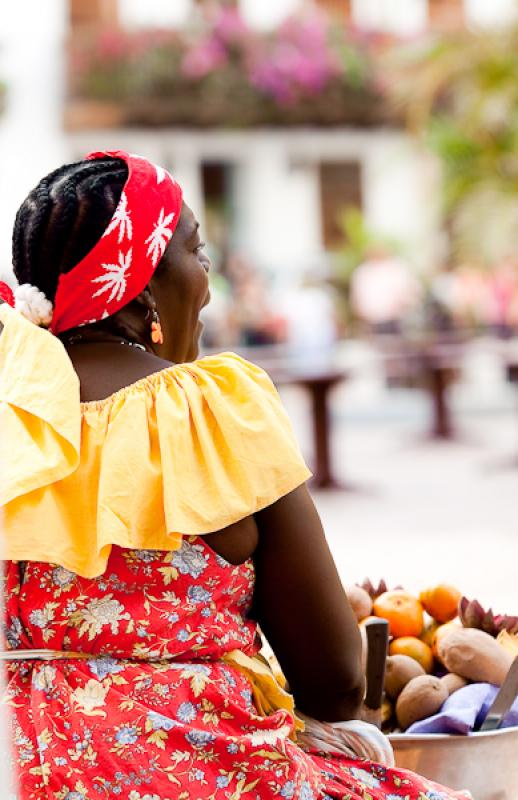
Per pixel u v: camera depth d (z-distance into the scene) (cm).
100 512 209
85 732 209
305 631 225
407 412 1725
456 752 249
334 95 2262
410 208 2308
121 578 213
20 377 220
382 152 2330
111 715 210
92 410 219
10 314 227
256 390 219
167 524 208
